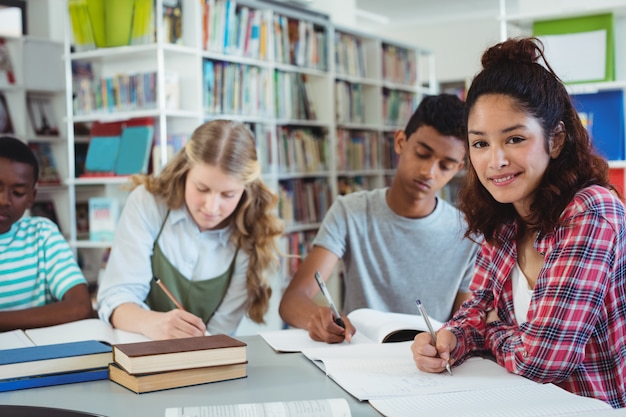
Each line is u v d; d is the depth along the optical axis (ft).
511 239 4.50
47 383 4.13
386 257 6.88
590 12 11.03
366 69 18.29
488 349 4.57
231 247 6.50
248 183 6.28
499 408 3.49
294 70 14.87
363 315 5.74
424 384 3.93
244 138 6.17
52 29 17.70
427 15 28.55
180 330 5.10
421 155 6.57
